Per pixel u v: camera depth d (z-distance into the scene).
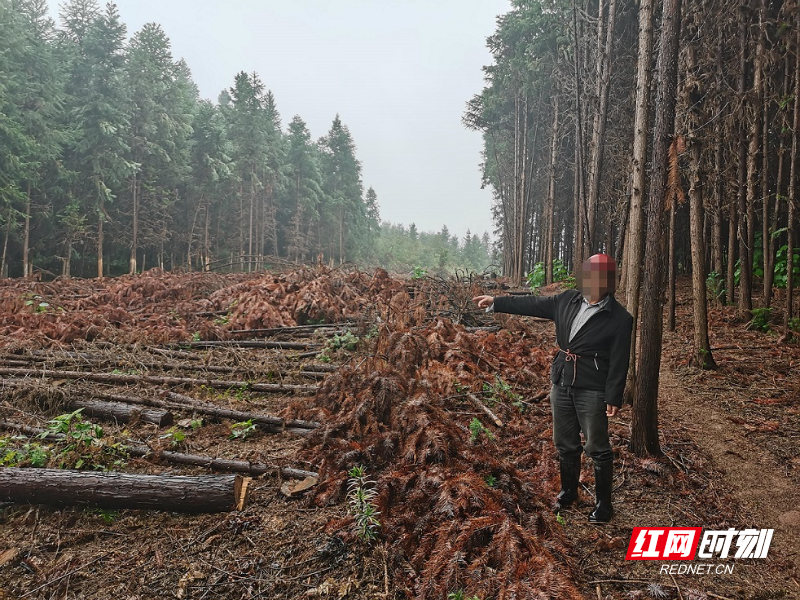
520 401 5.39
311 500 3.42
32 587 2.66
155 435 4.57
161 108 31.02
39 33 25.88
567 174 22.56
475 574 2.54
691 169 6.67
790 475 3.94
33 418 4.83
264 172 41.28
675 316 9.70
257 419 4.76
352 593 2.59
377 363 5.16
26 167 22.06
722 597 2.62
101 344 7.83
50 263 26.34
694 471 4.04
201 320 9.54
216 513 3.31
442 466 3.47
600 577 2.78
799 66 7.66
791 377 6.18
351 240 60.66
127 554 2.92
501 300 3.52
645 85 4.74
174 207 34.09
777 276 10.91
